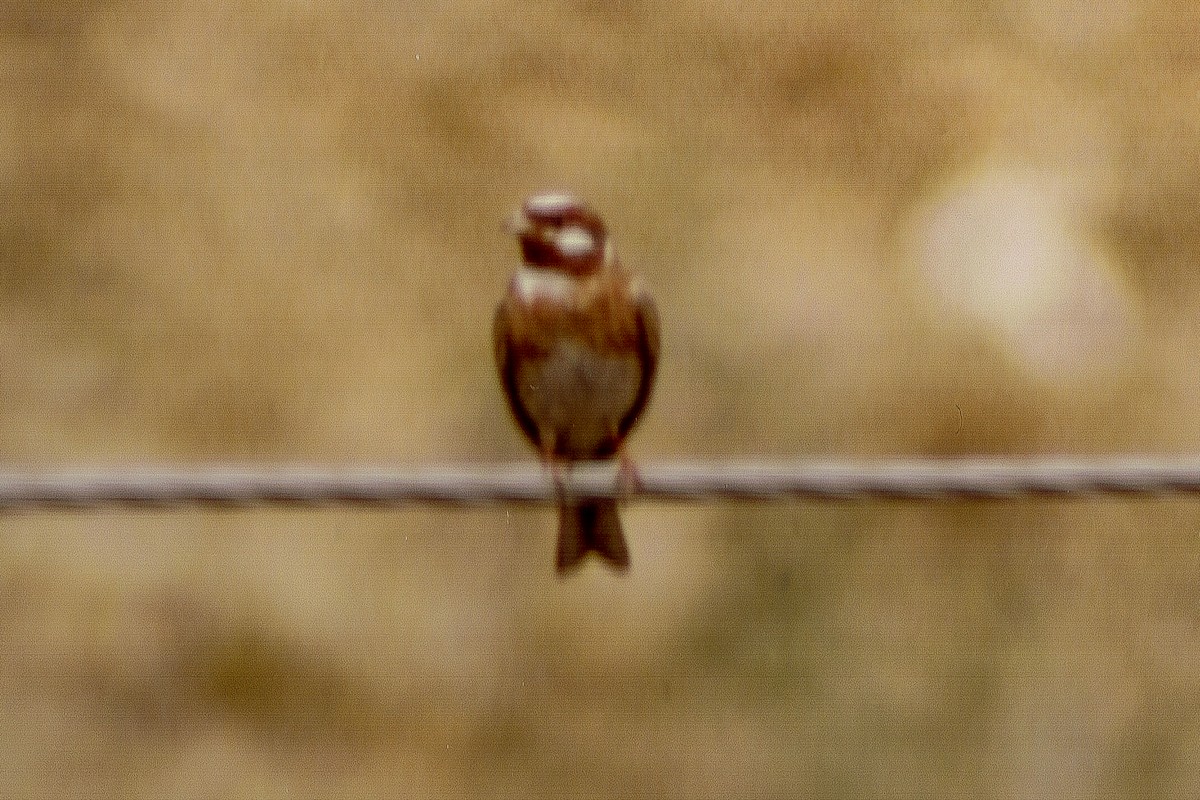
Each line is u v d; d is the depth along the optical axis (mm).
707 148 17078
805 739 13398
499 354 8477
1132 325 15484
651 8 17969
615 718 13625
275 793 13711
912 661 13570
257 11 18156
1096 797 13250
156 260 16531
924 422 14797
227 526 14586
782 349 15148
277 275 16391
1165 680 13695
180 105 17625
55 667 14141
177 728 13977
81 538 14547
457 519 14422
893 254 15969
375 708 13984
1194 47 17656
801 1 17953
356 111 17547
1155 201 16328
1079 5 18047
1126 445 14930
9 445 15336
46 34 18047
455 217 16797
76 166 17219
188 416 15578
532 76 17656
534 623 14047
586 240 8258
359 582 14352
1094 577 13969
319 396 15641
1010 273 15688
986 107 17250
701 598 13844
